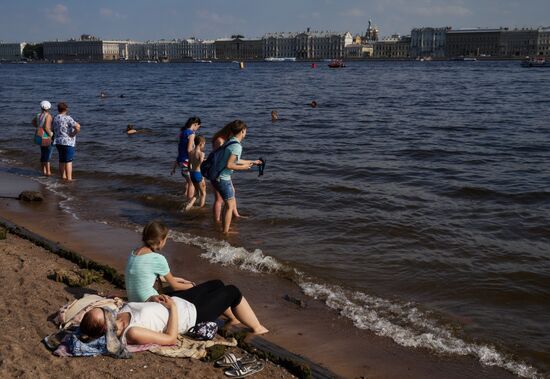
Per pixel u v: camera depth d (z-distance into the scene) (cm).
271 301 747
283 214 1161
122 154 1923
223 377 536
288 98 4650
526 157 1794
